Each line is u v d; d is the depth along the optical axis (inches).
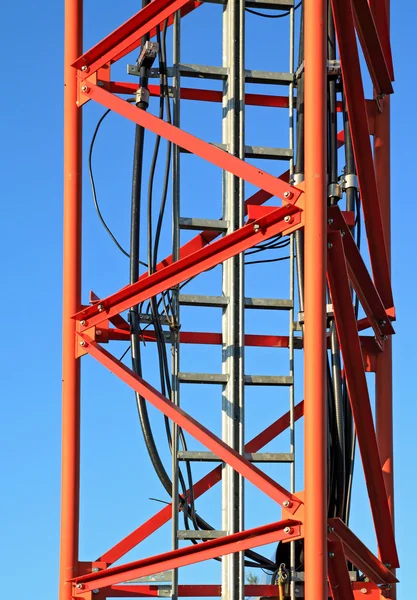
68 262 393.1
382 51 453.4
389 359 454.3
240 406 397.1
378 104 470.9
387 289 441.4
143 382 373.4
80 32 408.8
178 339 404.8
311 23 361.1
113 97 390.9
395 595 416.8
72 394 385.1
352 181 418.6
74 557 376.2
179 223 410.9
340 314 377.1
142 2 409.4
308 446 340.2
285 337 433.7
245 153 412.5
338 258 370.0
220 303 404.8
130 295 381.1
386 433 449.4
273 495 341.7
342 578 362.3
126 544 410.0
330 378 401.7
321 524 335.9
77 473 380.8
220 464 433.7
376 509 402.6
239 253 379.2
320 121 356.5
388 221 465.1
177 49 420.8
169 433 403.2
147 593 388.2
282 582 384.8
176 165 415.5
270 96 447.2
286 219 355.3
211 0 427.5
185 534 389.7
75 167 398.3
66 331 389.1
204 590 394.0
